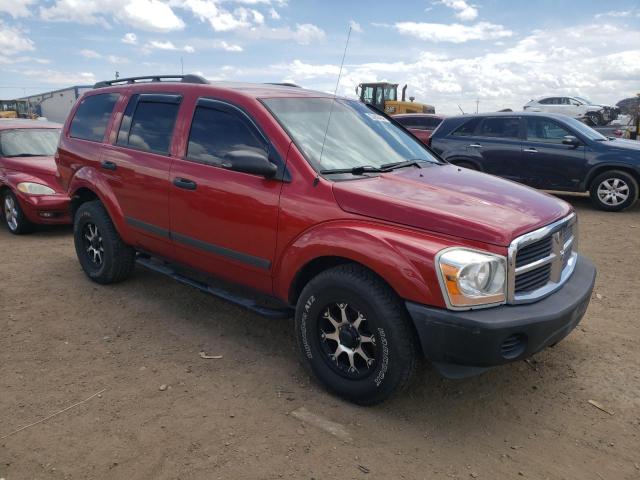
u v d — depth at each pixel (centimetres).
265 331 446
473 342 287
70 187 553
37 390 350
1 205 816
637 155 952
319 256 335
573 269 371
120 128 500
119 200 489
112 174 493
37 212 741
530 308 304
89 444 294
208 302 505
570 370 387
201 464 279
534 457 292
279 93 422
